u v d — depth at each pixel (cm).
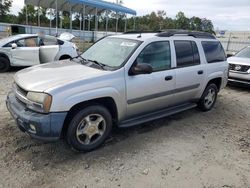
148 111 483
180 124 545
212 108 668
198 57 565
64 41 1071
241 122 588
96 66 436
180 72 509
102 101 408
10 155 381
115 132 480
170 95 502
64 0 1909
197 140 473
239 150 447
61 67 441
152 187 331
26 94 368
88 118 393
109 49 481
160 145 443
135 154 407
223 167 388
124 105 427
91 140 407
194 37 569
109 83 397
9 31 2042
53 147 409
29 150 397
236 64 890
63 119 354
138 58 440
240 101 765
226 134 512
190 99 568
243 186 346
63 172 349
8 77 886
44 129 347
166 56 489
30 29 2197
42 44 1027
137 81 434
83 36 2311
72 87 362
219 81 646
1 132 447
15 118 372
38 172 346
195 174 365
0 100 621
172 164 386
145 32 526
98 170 359
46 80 377
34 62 1002
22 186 318
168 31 519
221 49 651
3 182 322
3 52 944
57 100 347
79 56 516
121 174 353
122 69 418
